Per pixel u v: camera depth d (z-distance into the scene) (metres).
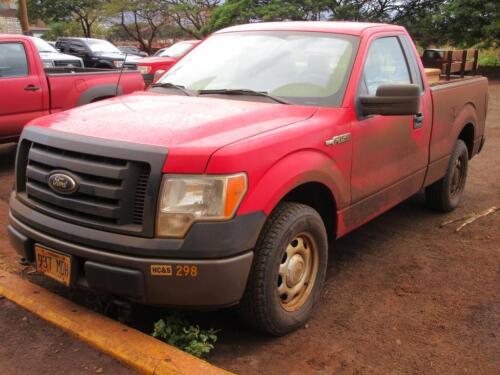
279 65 4.23
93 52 22.39
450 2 23.20
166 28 42.25
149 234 2.93
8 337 3.32
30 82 7.50
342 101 3.91
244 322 3.41
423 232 5.46
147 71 15.85
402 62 4.87
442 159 5.50
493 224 5.68
